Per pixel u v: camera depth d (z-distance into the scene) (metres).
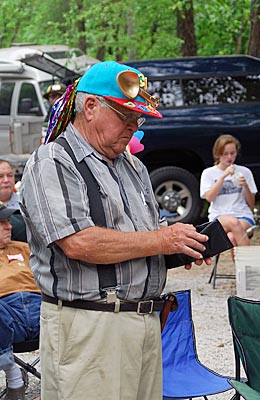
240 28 16.75
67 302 3.15
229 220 7.95
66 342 3.14
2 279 5.00
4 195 6.45
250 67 11.53
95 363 3.12
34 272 3.25
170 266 3.31
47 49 15.41
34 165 3.13
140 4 15.39
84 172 3.11
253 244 9.66
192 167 11.66
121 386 3.17
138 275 3.16
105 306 3.12
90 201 3.09
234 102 11.45
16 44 16.84
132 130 3.19
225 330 6.65
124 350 3.16
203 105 11.41
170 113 11.33
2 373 5.64
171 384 4.36
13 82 15.21
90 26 16.39
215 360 5.91
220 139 8.37
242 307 3.85
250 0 14.44
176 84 11.42
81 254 3.03
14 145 15.17
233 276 8.27
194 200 11.38
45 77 15.14
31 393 5.30
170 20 16.30
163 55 16.28
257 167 11.37
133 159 3.40
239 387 3.61
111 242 3.04
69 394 3.13
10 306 4.91
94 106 3.12
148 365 3.28
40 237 3.11
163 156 11.48
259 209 11.42
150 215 3.36
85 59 15.08
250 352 3.83
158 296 3.29
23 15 20.11
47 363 3.21
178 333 4.64
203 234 3.16
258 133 11.36
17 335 4.86
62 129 3.27
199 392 4.24
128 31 15.64
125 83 3.08
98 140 3.15
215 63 11.52
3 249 5.23
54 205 3.04
